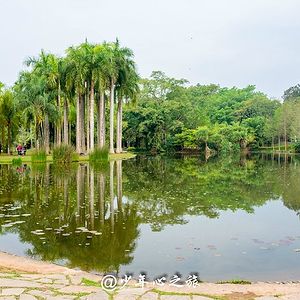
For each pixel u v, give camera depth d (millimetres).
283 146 74000
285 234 9156
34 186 16500
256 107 81000
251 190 16109
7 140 42781
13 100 36906
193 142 59344
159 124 58344
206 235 9000
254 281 6215
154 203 12867
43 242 8367
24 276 5852
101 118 36906
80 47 36312
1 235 8891
